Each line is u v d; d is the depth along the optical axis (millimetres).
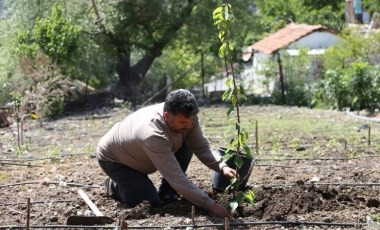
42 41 19359
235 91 5418
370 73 18188
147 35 23375
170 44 24250
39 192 7008
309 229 5375
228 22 5395
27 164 9086
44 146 11383
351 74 18297
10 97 16781
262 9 44031
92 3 21281
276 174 7969
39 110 15719
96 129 14383
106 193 6594
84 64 20828
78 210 6164
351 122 14828
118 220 5680
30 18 21109
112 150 6156
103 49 22375
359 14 33469
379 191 6719
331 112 17734
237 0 23438
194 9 23250
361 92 18203
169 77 26344
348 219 5602
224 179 6438
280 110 18547
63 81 16797
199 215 5812
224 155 5945
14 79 16703
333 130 13086
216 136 12344
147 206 5898
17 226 5508
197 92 24656
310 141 11305
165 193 6410
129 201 6172
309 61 23250
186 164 6305
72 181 7574
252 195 5484
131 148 5961
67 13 21328
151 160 5750
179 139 5793
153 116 5766
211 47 24688
